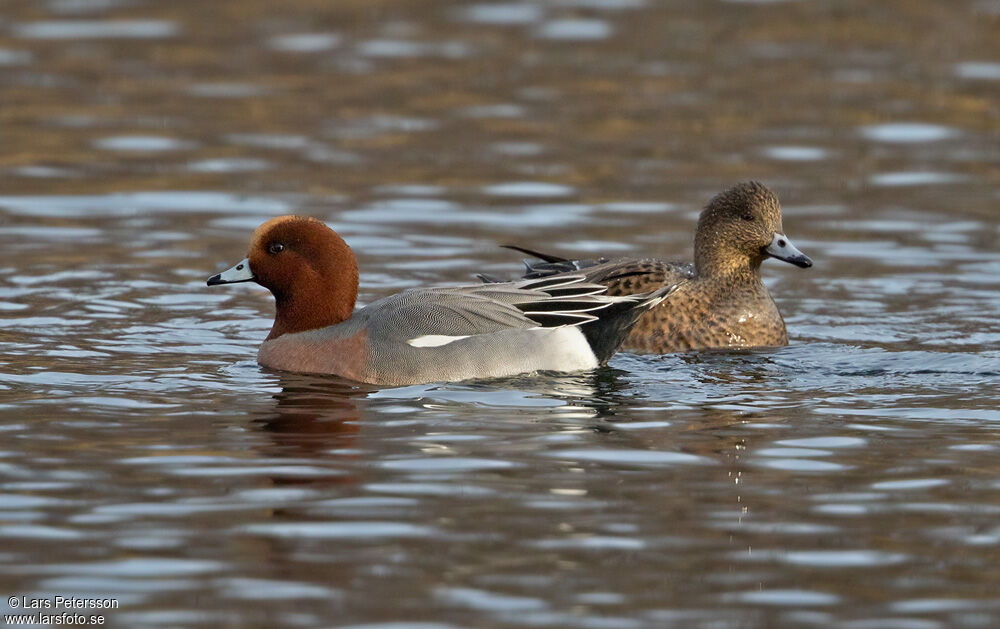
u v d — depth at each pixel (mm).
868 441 11711
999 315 16484
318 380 13773
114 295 17000
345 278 14641
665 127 24234
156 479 10680
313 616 8492
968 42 28828
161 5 31641
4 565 9133
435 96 25766
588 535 9680
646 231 19688
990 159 22688
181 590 8820
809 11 31266
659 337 15422
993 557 9344
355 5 31703
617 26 30250
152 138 23500
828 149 23125
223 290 17500
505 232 19719
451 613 8547
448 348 13805
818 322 16406
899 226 19844
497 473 10859
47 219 19875
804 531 9773
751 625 8422
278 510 10086
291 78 26781
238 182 21641
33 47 28328
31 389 13094
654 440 11734
